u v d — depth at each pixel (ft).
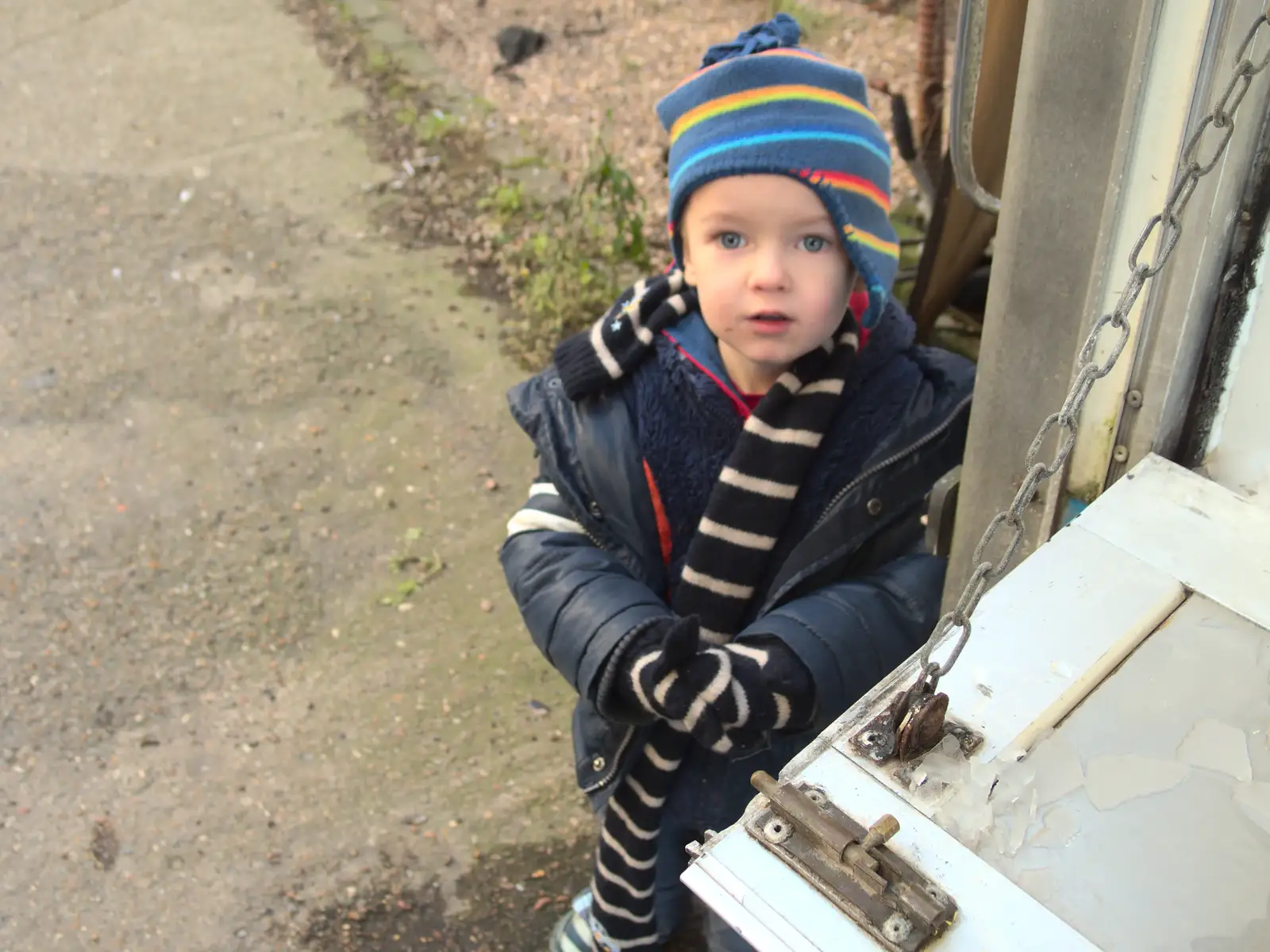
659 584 4.34
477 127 11.48
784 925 2.09
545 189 10.64
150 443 8.45
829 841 2.12
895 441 3.98
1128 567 2.69
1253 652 2.50
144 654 7.08
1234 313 2.90
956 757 2.29
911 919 2.04
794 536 4.07
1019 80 3.05
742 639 3.87
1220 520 2.79
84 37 13.15
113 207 10.67
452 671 6.93
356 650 7.07
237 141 11.47
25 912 5.90
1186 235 2.82
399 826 6.18
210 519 7.88
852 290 3.79
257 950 5.72
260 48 12.89
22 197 10.78
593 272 9.47
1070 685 2.43
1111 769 2.28
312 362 9.06
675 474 4.15
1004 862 2.13
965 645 2.51
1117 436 3.21
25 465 8.32
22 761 6.55
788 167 3.40
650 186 10.62
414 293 9.68
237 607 7.32
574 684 4.09
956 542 3.90
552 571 4.20
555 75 12.16
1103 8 2.76
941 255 7.42
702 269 3.67
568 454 4.25
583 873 5.96
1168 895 2.09
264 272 9.93
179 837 6.17
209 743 6.61
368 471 8.20
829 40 12.10
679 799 4.51
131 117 11.84
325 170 11.07
